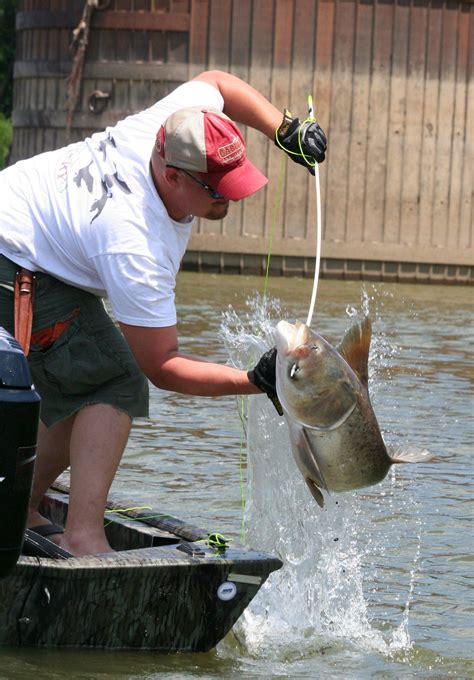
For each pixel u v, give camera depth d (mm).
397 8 24797
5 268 6398
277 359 5352
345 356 5570
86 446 6500
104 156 6238
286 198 25125
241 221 25266
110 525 7035
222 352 14773
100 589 5898
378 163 25156
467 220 25484
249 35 24812
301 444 5398
